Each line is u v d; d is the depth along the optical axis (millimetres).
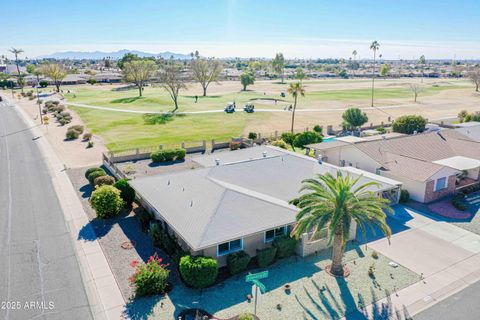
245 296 20266
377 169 38500
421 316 18719
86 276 22062
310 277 22094
